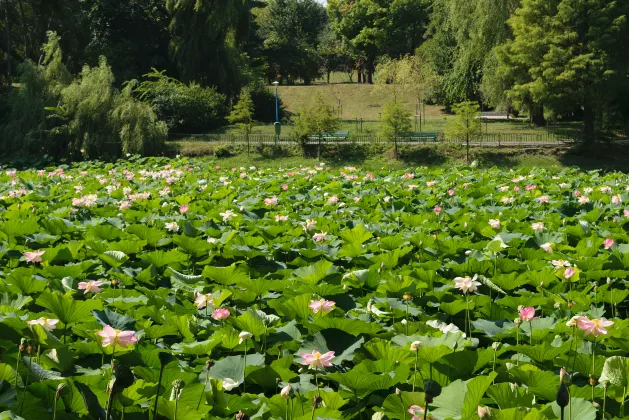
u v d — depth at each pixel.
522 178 18.59
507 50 37.66
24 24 52.69
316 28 104.25
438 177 21.03
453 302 6.25
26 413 3.87
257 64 74.94
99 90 39.91
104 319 5.25
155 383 4.37
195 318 6.14
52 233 10.08
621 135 42.12
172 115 49.75
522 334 5.64
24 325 5.05
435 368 4.77
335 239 9.54
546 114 38.38
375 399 4.57
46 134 39.78
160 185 17.89
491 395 4.22
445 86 55.06
